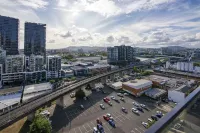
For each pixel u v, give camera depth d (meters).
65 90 62.59
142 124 46.03
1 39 128.75
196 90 11.98
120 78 109.75
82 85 73.25
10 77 96.31
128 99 69.00
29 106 46.12
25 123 47.38
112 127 44.66
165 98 69.62
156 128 6.78
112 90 82.94
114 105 61.66
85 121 48.28
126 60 183.62
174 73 113.25
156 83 84.50
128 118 50.34
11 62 100.44
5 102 60.34
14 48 138.12
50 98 52.69
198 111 8.35
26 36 143.12
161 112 54.84
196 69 134.25
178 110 8.40
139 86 73.31
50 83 95.19
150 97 71.56
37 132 36.12
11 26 133.62
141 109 56.56
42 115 47.75
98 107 59.59
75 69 128.88
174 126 7.14
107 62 186.75
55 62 114.50
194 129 6.95
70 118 50.28
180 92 63.78
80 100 67.44
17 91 78.19
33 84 94.19
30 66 109.50
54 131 42.50
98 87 86.50
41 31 150.00
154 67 162.12
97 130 42.22
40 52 152.12
